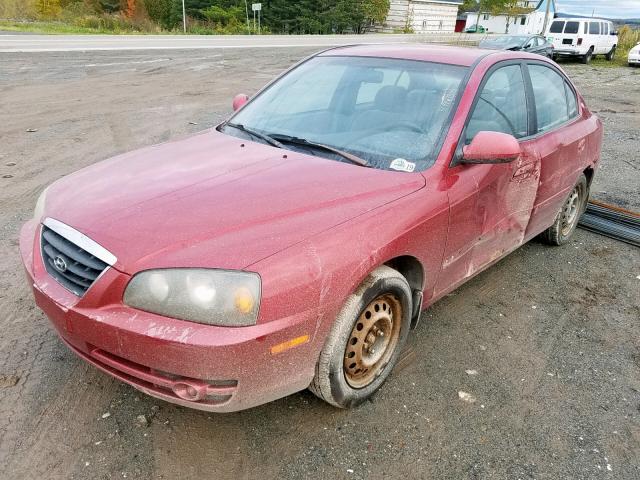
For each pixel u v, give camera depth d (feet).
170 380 7.21
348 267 7.82
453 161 9.96
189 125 30.32
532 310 12.91
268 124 11.57
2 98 35.63
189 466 7.91
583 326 12.37
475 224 10.57
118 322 7.13
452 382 10.09
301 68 12.97
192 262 7.08
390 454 8.34
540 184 12.83
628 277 14.96
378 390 9.68
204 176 9.11
